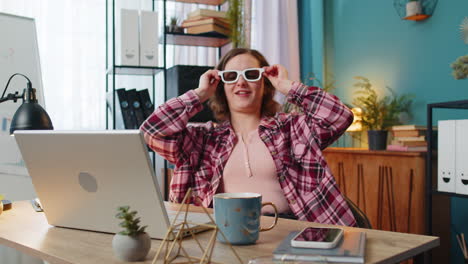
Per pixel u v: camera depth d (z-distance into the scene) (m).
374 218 2.99
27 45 2.82
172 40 3.34
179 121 1.77
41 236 1.04
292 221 1.18
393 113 3.43
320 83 3.94
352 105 3.82
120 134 0.88
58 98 3.12
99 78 3.25
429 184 2.51
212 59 3.67
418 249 0.90
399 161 2.85
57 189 1.06
